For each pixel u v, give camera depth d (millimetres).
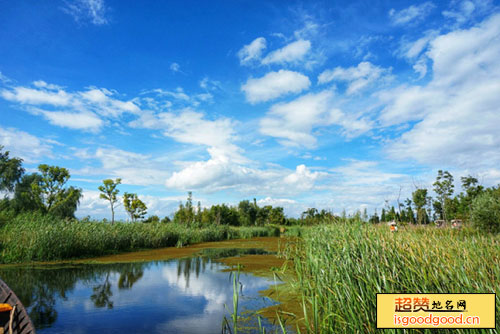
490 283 3299
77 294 6812
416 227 6254
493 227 11562
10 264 10672
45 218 14273
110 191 37281
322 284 5234
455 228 5996
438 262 3902
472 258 4004
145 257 12672
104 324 4973
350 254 5500
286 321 4957
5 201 29078
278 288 7102
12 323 3756
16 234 11914
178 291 7043
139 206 39594
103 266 10477
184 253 14125
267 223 49344
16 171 32031
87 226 14086
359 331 3576
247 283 7750
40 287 7426
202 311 5609
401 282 3957
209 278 8445
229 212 44250
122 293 6902
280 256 12547
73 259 11930
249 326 4809
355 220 7625
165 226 19625
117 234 15039
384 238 5277
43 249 11648
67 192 36188
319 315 4867
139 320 5164
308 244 9078
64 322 5062
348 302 4023
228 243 19766
